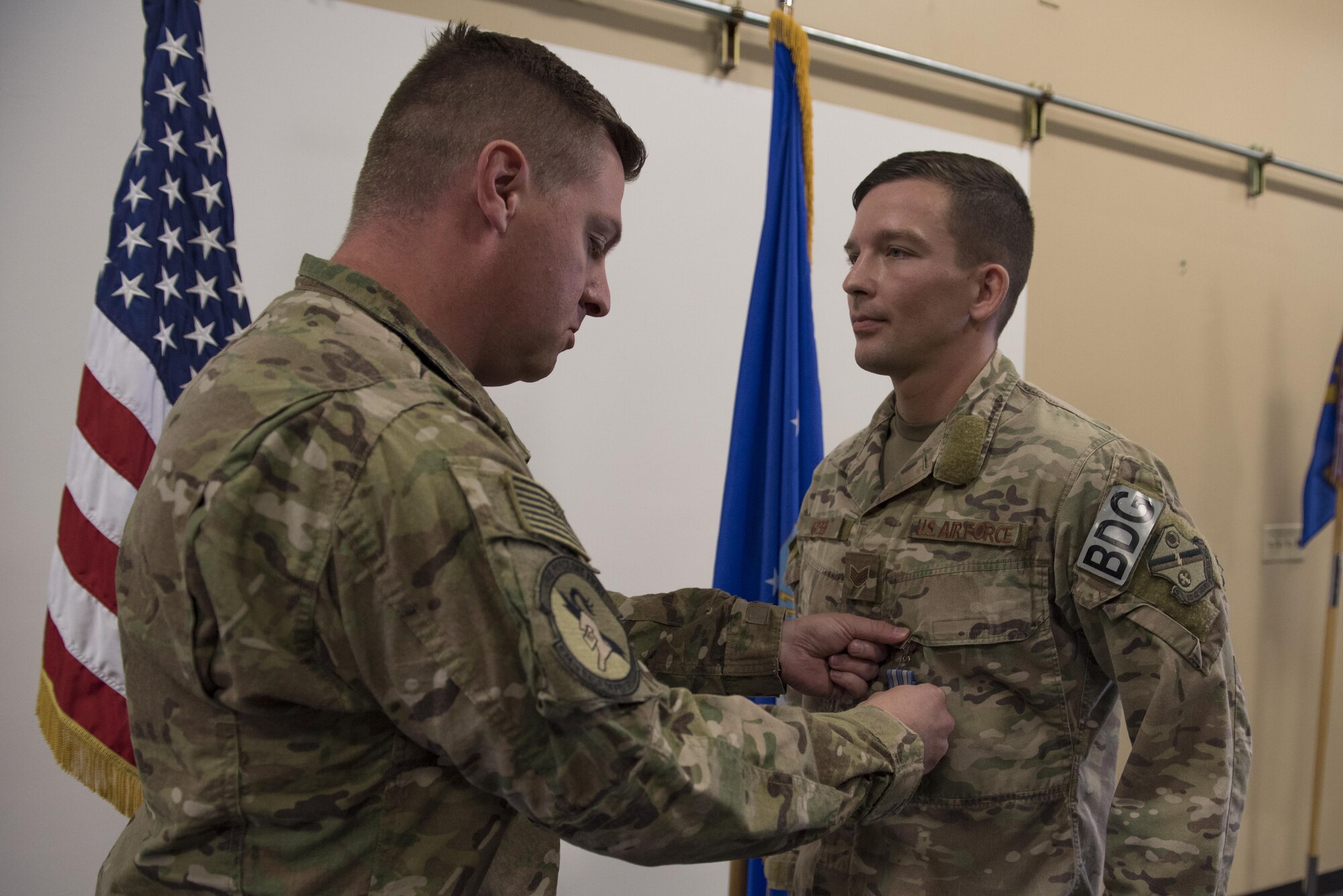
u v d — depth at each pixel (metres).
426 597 0.50
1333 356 2.54
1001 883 0.79
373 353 0.57
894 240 0.89
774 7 1.75
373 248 0.65
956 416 0.88
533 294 0.68
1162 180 2.26
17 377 1.34
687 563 1.78
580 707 0.48
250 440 0.51
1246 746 0.81
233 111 1.43
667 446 1.75
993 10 2.03
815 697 0.96
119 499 1.20
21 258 1.34
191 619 0.51
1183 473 2.31
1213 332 2.35
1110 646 0.77
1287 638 2.47
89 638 1.20
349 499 0.50
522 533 0.51
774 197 1.48
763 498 1.46
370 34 1.51
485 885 0.61
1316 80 2.52
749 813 0.54
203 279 1.27
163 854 0.55
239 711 0.52
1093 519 0.77
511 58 0.67
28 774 1.34
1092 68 2.16
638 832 0.52
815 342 1.51
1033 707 0.81
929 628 0.83
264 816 0.53
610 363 1.70
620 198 0.75
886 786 0.65
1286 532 2.46
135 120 1.39
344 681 0.52
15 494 1.34
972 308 0.89
